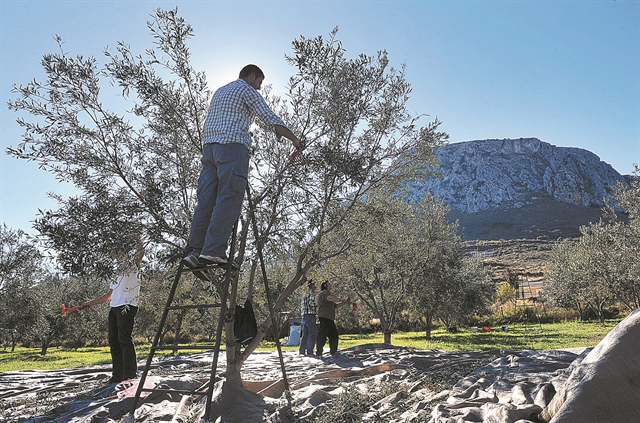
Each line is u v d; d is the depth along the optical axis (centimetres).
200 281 613
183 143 565
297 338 2303
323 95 563
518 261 11019
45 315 2552
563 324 3766
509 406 351
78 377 822
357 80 563
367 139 585
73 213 493
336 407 457
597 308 3972
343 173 521
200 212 418
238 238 555
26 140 506
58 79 507
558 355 641
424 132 595
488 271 4012
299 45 534
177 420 439
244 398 491
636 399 280
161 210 511
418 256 1759
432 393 501
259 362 985
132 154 555
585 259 2775
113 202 516
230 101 420
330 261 619
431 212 1861
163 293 620
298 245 568
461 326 4112
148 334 2781
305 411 459
